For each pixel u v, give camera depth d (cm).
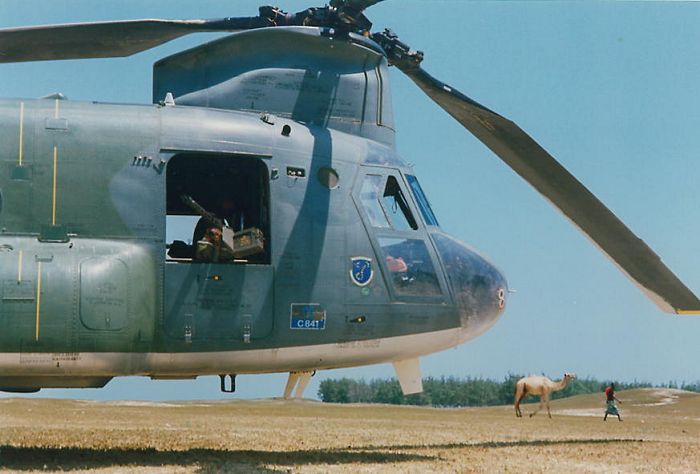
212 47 1880
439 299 1891
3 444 2025
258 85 1880
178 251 1920
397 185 1909
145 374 1711
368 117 1955
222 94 1862
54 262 1600
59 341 1581
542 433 2945
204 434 2550
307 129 1856
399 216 1903
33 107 1694
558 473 1703
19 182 1636
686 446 2366
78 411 4344
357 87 1948
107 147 1691
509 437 2678
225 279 1716
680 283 1897
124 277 1633
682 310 1978
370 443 2323
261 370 1777
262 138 1788
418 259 1883
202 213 1767
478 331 1970
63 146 1669
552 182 1891
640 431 3291
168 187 1997
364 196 1852
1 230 1617
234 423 3278
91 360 1616
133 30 1772
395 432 2833
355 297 1806
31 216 1633
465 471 1675
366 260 1822
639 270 1945
